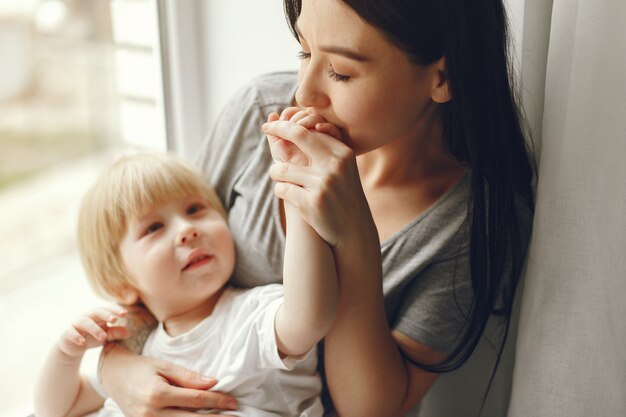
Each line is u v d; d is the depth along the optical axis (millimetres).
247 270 933
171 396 816
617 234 743
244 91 1006
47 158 3928
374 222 822
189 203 935
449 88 743
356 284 761
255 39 1150
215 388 833
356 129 723
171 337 907
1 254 3258
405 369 823
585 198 750
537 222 791
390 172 892
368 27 660
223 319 891
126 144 1406
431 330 830
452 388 1032
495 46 751
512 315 941
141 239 901
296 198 728
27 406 1044
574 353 774
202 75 1226
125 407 853
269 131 756
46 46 3869
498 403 1002
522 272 894
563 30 755
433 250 832
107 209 917
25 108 3895
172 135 1249
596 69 725
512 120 804
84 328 849
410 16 665
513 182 823
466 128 774
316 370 888
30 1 3814
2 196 3828
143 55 1308
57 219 3629
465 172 862
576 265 765
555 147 768
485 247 807
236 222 948
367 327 776
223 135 1006
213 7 1172
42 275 3125
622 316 755
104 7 3816
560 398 785
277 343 776
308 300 732
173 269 886
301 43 737
